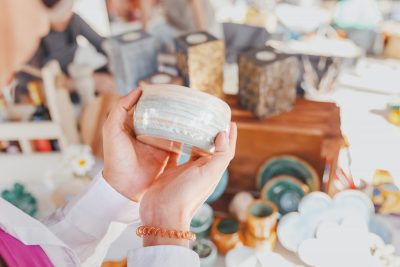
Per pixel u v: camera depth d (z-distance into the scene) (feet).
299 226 3.05
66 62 3.93
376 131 3.24
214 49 3.14
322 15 3.43
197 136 1.80
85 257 2.12
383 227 3.03
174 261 1.56
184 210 1.68
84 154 3.77
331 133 3.00
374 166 3.17
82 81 3.97
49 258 1.78
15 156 4.31
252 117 3.16
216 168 1.71
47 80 3.96
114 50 3.68
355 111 3.34
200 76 3.22
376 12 3.28
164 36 3.77
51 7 3.61
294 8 3.47
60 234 2.07
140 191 2.05
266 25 3.57
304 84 3.51
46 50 3.82
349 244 2.90
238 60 3.08
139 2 3.66
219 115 1.82
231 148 1.85
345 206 3.02
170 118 1.78
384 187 3.11
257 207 3.12
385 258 2.82
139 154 2.05
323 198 3.05
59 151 4.30
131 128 2.05
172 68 3.86
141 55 3.53
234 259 2.95
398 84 3.40
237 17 3.60
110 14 3.74
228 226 3.21
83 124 4.20
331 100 3.46
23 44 3.76
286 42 3.57
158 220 1.68
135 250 1.61
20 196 3.74
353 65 3.49
